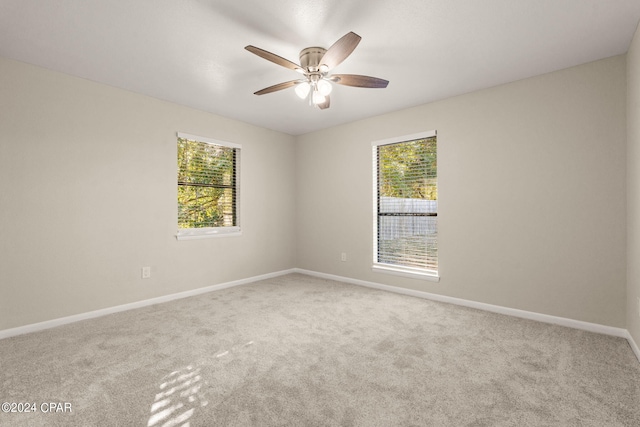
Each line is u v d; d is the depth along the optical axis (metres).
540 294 2.86
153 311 3.15
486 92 3.16
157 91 3.24
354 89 3.19
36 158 2.66
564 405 1.62
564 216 2.74
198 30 2.13
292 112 3.95
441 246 3.50
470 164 3.28
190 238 3.74
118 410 1.58
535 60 2.58
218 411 1.57
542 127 2.85
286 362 2.09
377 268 4.07
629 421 1.50
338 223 4.54
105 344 2.37
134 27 2.10
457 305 3.34
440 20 2.03
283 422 1.49
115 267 3.13
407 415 1.54
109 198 3.09
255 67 2.69
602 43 2.32
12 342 2.40
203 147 3.94
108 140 3.08
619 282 2.50
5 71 2.52
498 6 1.89
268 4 1.86
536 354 2.19
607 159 2.54
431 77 2.90
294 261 5.15
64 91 2.81
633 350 2.23
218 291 3.93
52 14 1.95
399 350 2.26
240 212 4.32
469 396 1.70
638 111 2.09
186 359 2.13
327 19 2.01
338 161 4.53
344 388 1.78
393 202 3.99
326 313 3.09
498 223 3.10
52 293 2.74
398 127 3.85
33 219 2.65
